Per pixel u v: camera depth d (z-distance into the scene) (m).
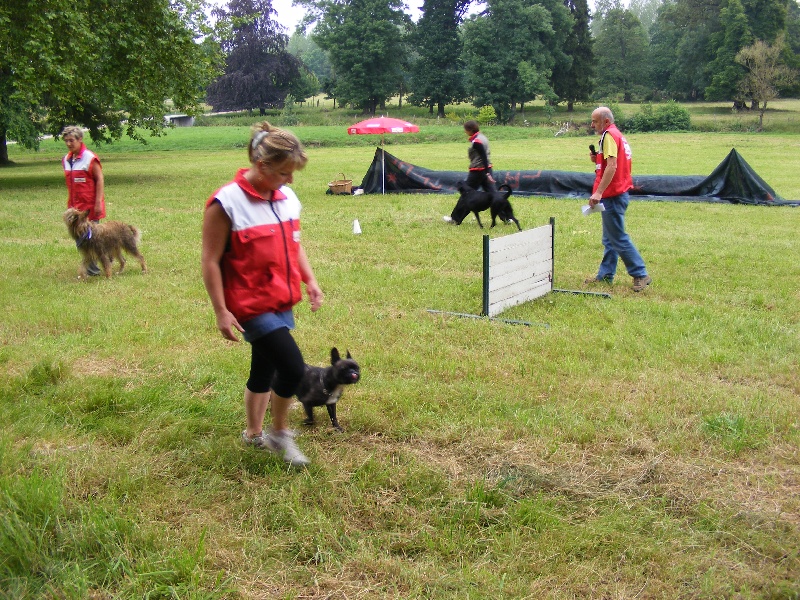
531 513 3.58
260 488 3.89
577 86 84.81
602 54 100.75
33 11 18.14
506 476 3.97
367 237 11.96
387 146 49.78
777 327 6.71
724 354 5.95
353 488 3.85
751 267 9.52
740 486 3.89
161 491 3.87
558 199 17.47
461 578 3.10
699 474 4.00
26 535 3.23
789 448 4.29
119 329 6.77
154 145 53.50
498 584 3.07
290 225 3.86
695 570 3.19
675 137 56.56
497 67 75.50
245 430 4.49
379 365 5.78
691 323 6.88
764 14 78.25
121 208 16.47
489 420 4.67
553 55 81.56
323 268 9.61
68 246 11.41
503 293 7.36
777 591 3.02
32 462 4.14
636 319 7.09
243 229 3.67
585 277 9.11
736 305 7.73
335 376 4.38
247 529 3.53
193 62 24.59
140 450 4.34
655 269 9.48
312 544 3.38
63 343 6.36
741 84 73.31
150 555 3.24
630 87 99.94
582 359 5.95
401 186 18.95
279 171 3.63
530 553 3.30
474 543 3.37
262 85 85.75
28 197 19.53
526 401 5.02
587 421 4.67
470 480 3.94
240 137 58.19
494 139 60.62
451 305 7.66
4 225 13.66
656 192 17.48
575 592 3.06
